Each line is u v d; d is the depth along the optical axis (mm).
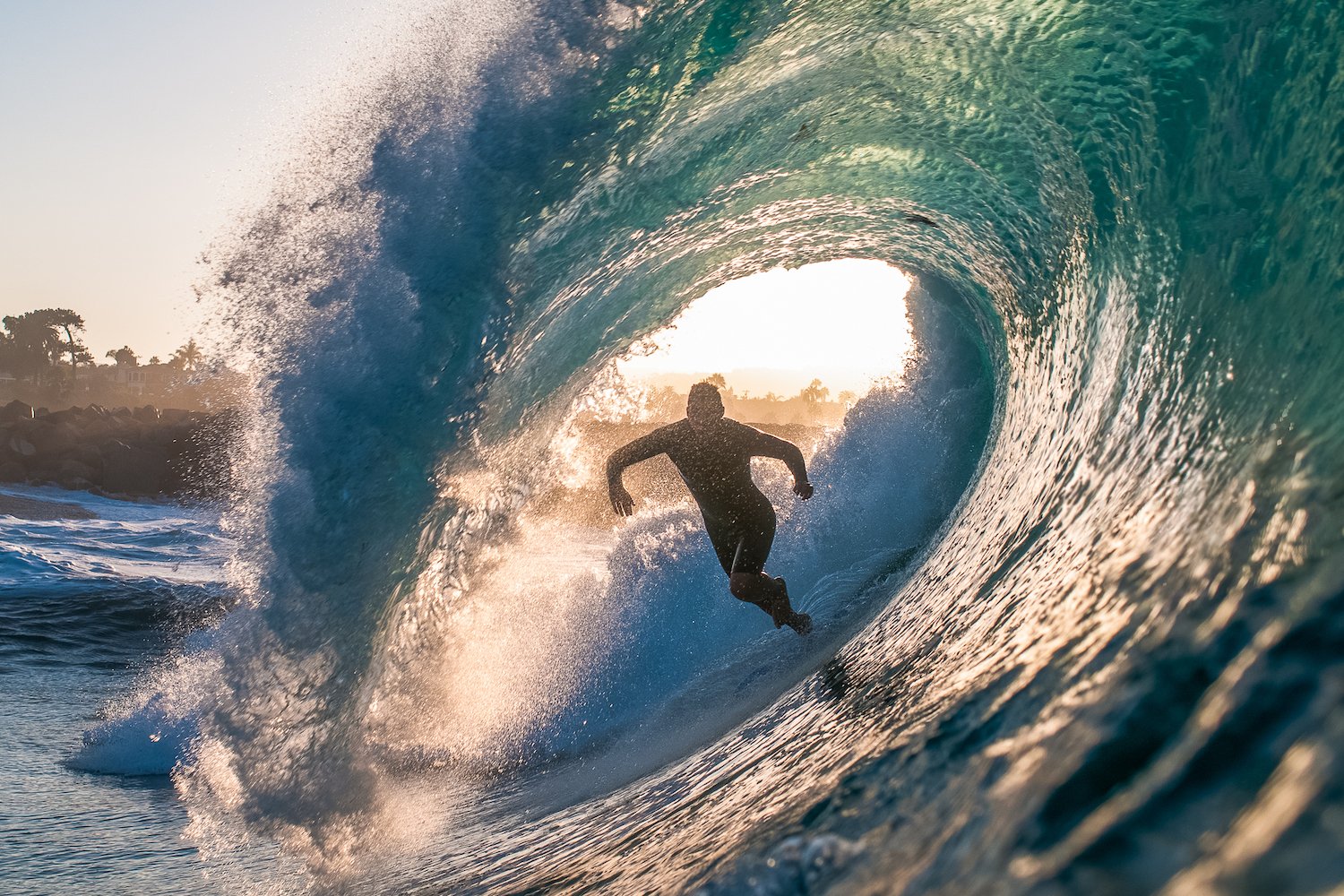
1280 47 2189
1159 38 2854
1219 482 1577
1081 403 3469
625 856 2541
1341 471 1212
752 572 4676
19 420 37844
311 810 4008
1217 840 662
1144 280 3029
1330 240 1803
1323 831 573
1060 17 3320
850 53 4105
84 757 5375
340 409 4195
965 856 940
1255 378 1814
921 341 8258
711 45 3869
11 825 4188
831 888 1218
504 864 3137
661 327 6461
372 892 3307
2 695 7090
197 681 4637
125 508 30531
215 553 19297
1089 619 1554
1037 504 3234
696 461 4695
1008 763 1162
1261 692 827
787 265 7160
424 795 4469
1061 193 4074
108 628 10469
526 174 4043
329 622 4148
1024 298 5363
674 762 4074
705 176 4711
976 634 2436
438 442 4254
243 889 3420
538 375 5039
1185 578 1343
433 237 4102
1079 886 708
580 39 3891
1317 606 917
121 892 3365
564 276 4617
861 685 3154
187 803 4039
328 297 4168
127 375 133125
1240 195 2289
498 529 5461
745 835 1899
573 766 4949
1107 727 961
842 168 5309
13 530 20031
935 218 5812
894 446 7953
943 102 4297
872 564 6895
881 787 1555
